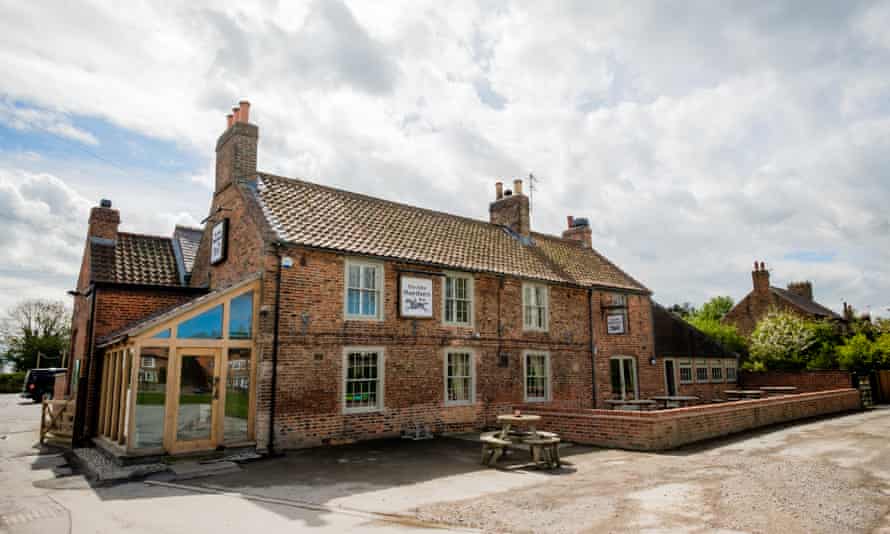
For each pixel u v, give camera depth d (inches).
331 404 530.6
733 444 533.3
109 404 531.5
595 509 295.9
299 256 529.3
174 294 619.2
